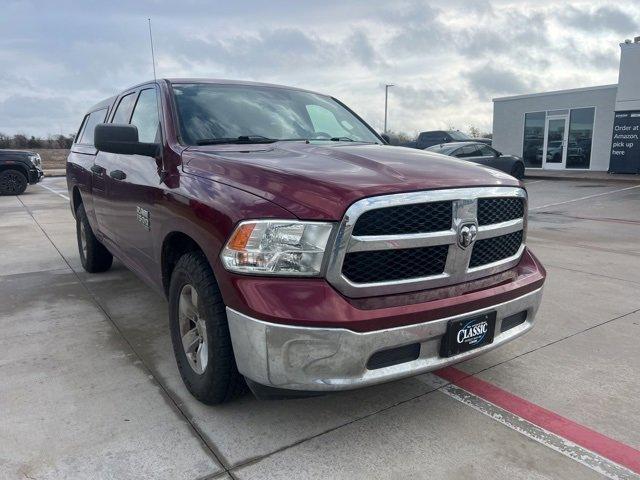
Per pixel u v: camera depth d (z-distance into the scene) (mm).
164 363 3449
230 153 3025
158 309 4539
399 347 2387
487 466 2414
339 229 2229
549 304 4766
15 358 3516
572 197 14008
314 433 2658
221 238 2441
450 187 2482
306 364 2256
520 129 23250
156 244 3289
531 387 3186
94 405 2895
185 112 3531
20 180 16312
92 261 5621
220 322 2562
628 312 4551
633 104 18516
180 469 2361
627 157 19000
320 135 3916
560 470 2393
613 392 3125
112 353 3607
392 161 2783
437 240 2434
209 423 2729
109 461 2408
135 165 3760
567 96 21438
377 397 3045
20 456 2432
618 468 2412
